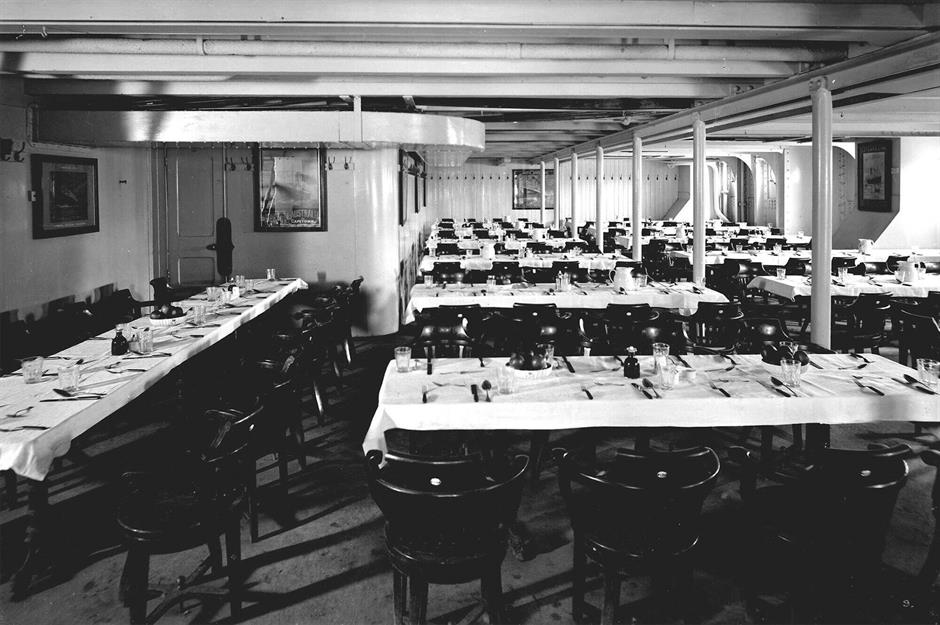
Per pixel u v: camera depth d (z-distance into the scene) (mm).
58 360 4238
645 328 5004
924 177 13648
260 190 9094
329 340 6105
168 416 5594
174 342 4762
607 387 3533
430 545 2430
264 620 2848
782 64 6586
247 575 3191
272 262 9188
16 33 5000
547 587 3062
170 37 5527
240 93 7398
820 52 6086
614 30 4844
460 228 17766
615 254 11008
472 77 7527
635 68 6312
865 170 14883
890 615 2781
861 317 6363
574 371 3875
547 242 12484
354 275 9211
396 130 7625
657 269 12203
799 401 3322
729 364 3998
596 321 6199
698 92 7941
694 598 2949
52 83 6875
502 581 3115
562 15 4625
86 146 7762
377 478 2369
